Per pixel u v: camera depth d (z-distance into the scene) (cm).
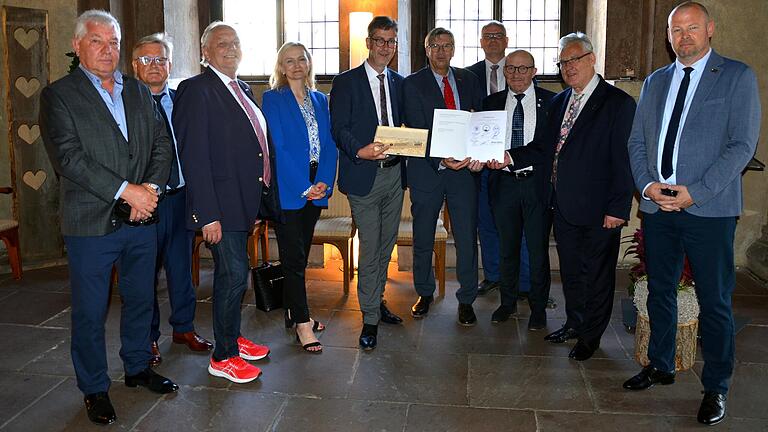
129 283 303
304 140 352
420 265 423
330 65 634
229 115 310
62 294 482
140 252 296
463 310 418
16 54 536
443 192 404
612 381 330
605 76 523
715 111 277
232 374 329
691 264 293
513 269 412
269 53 639
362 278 378
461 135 375
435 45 385
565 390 321
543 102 389
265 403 308
